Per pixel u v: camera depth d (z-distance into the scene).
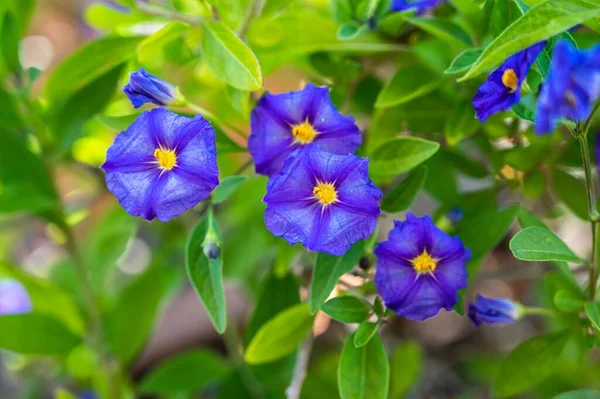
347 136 0.27
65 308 0.35
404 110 0.31
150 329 0.35
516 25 0.23
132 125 0.26
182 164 0.25
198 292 0.27
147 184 0.25
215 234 0.27
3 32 0.32
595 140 0.30
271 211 0.25
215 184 0.25
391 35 0.31
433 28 0.29
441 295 0.26
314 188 0.25
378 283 0.26
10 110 0.33
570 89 0.23
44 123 0.33
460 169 0.32
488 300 0.28
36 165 0.33
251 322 0.32
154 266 0.35
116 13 0.33
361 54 0.32
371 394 0.27
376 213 0.25
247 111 0.28
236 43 0.27
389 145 0.27
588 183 0.26
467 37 0.29
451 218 0.30
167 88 0.27
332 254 0.25
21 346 0.33
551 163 0.31
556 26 0.23
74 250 0.35
